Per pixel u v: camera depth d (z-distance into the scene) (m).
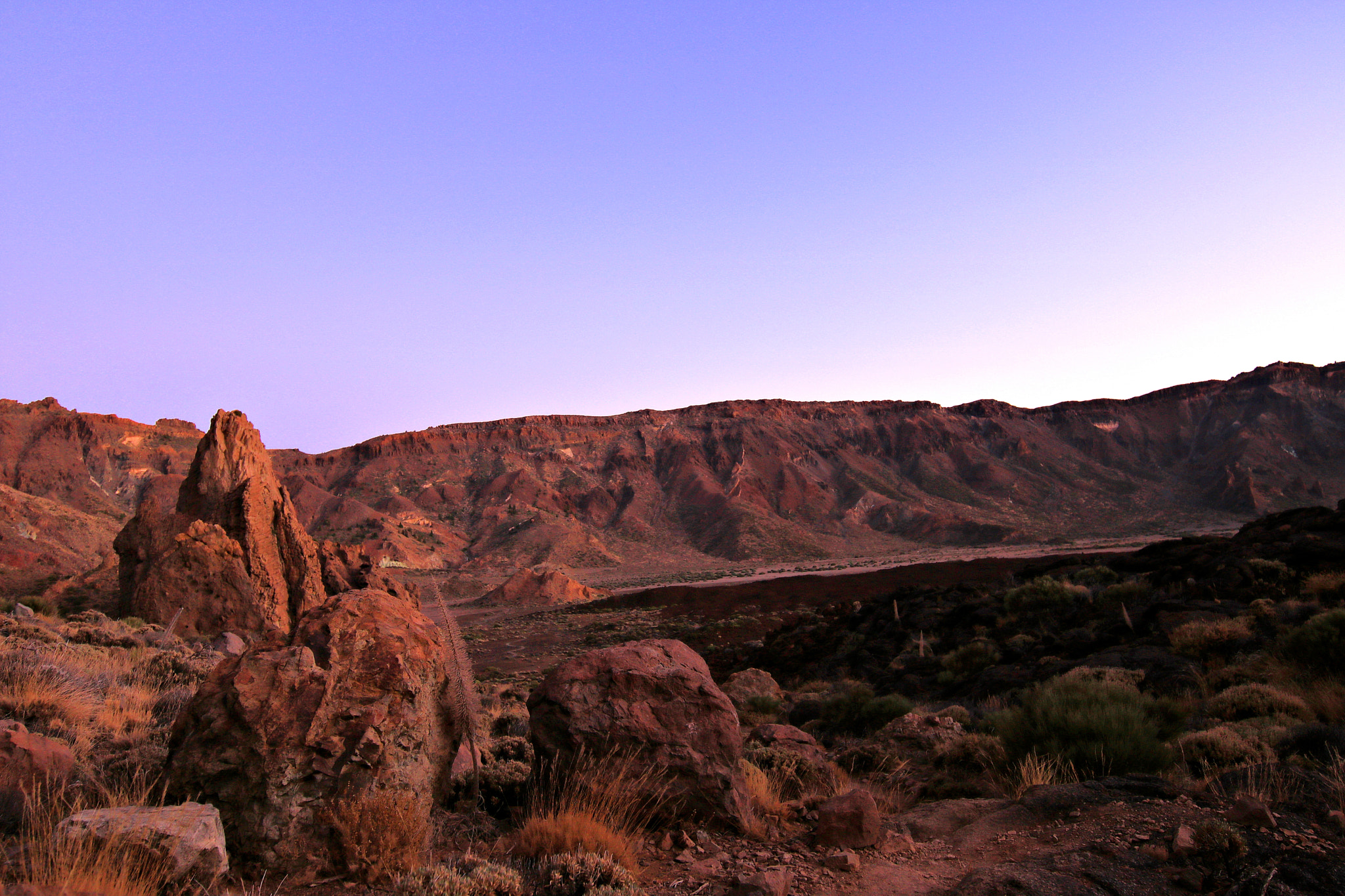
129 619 26.69
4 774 5.12
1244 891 4.18
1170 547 29.64
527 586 106.88
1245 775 6.23
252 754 4.79
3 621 14.24
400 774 5.29
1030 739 8.27
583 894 4.19
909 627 28.27
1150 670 15.11
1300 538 21.69
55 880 3.61
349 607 5.97
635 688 6.31
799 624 38.94
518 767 6.94
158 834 4.03
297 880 4.53
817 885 4.82
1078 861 4.76
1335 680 11.28
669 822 5.82
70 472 186.62
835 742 12.54
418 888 4.07
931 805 6.70
